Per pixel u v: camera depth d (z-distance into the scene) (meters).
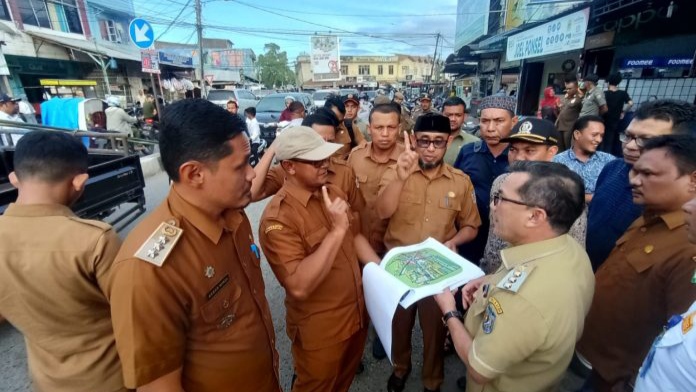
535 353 1.04
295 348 1.66
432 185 2.01
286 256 1.40
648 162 1.25
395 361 2.02
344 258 1.59
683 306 1.16
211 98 13.29
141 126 10.13
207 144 0.86
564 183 1.03
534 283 1.01
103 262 1.10
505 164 2.38
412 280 1.46
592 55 6.91
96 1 14.08
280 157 1.43
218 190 0.93
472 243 2.44
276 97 11.74
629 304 1.38
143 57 7.61
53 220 1.11
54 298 1.09
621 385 1.43
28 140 1.15
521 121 1.99
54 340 1.15
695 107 1.65
